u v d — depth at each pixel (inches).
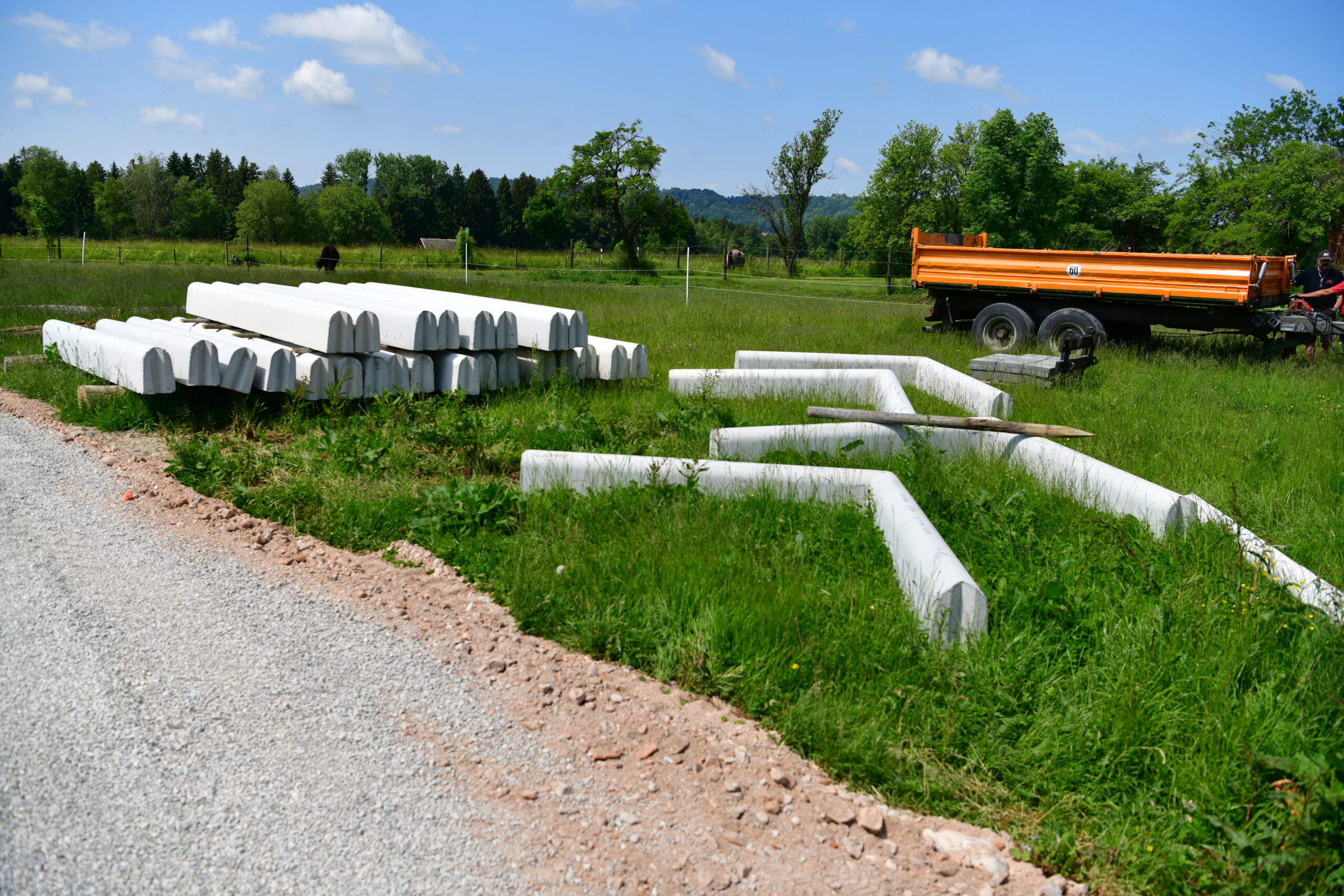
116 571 176.1
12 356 359.9
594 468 227.8
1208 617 162.7
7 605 157.9
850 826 118.5
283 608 164.9
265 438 274.5
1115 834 117.3
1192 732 133.0
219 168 4832.7
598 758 127.8
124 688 134.3
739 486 221.8
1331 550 206.5
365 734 128.3
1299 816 112.3
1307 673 140.9
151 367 276.8
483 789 118.9
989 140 1352.1
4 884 95.0
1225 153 1776.6
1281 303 525.3
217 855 102.4
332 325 298.8
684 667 150.0
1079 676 147.2
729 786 123.3
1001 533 205.6
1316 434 308.0
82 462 243.1
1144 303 503.8
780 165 2025.1
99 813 107.6
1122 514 219.9
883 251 1819.6
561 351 366.9
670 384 374.3
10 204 3695.9
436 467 253.9
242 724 127.8
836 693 143.0
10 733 121.4
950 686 144.3
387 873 102.0
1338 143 1731.1
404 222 4471.0
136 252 1579.7
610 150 2036.2
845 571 183.0
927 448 262.4
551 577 175.2
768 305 856.9
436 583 181.0
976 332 556.1
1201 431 312.3
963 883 109.8
